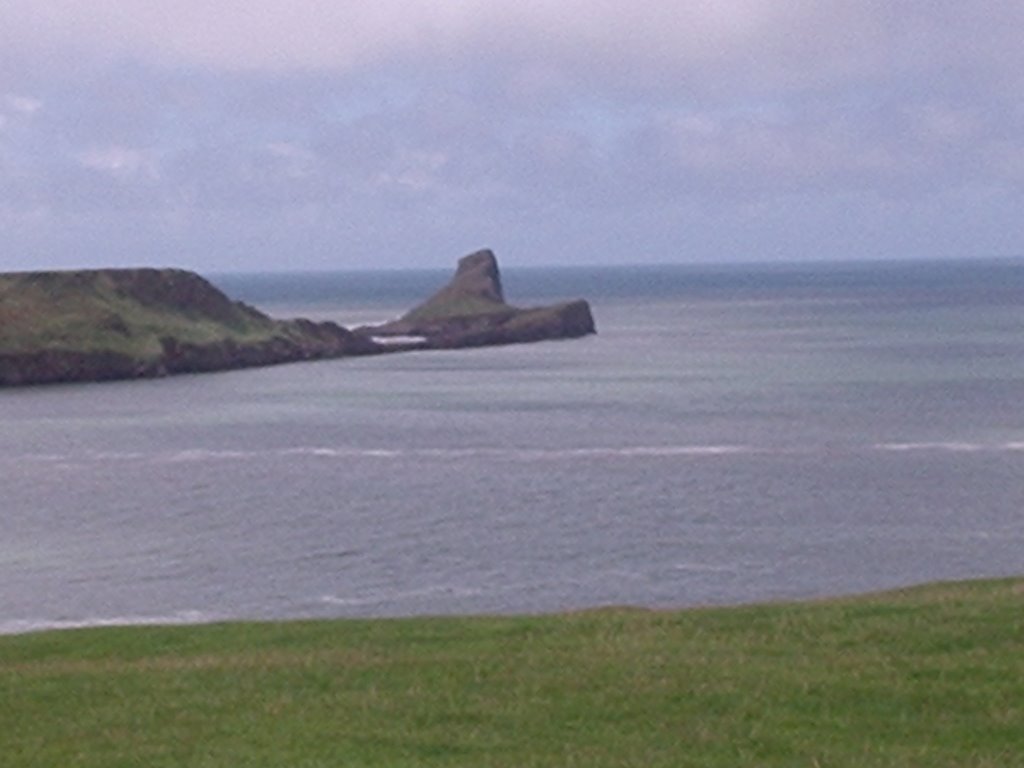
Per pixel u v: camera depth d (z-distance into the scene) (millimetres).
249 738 19406
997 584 31953
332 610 50281
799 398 133500
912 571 56594
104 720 20984
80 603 52062
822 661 22766
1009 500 73875
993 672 21578
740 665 22688
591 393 142000
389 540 63875
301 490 79500
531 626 27547
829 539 63500
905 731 19109
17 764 18656
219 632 29156
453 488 79688
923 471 84625
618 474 84688
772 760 17984
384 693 21812
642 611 29062
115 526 68562
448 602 51469
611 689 21438
